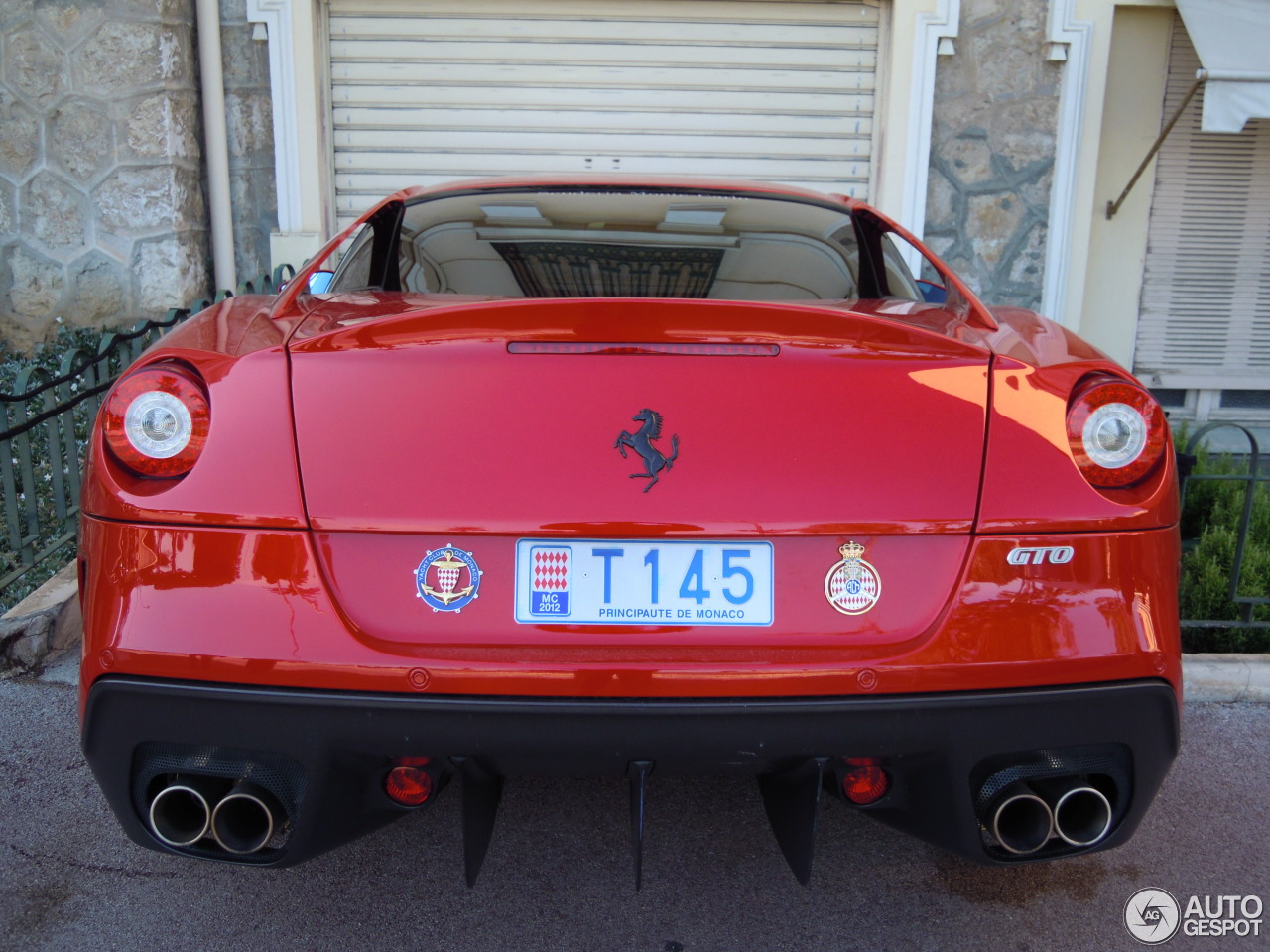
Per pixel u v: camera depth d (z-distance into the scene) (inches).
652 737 63.3
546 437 64.1
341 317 73.6
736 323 64.8
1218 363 266.7
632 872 88.8
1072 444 67.0
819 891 86.9
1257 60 204.8
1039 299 243.4
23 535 148.8
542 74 239.6
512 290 84.7
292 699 62.7
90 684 65.1
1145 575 67.1
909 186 235.3
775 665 63.4
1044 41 230.2
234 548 63.9
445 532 63.6
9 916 81.6
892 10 233.3
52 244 229.5
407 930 80.9
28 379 140.3
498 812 98.0
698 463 64.2
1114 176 254.7
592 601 64.2
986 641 64.7
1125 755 68.4
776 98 241.4
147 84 222.2
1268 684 124.2
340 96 239.1
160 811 66.5
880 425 65.2
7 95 223.8
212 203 238.5
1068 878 89.6
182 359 67.0
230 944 79.0
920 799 68.2
